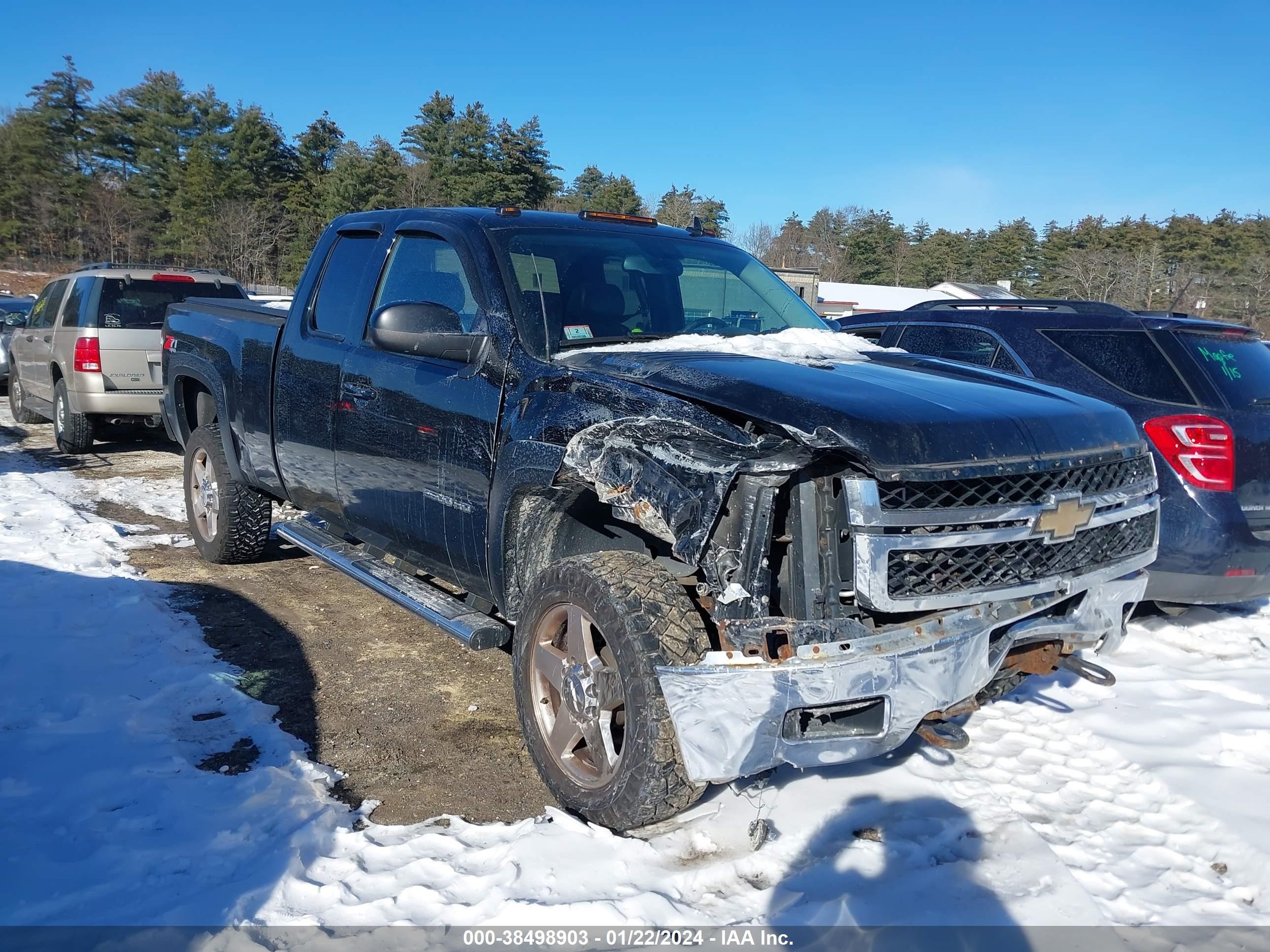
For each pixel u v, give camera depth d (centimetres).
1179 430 465
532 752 333
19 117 6788
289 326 493
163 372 634
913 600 273
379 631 501
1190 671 466
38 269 6353
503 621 400
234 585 565
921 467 271
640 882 278
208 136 6144
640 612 286
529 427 333
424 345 363
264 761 351
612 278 401
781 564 294
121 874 277
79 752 346
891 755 363
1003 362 552
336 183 5725
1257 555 464
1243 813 325
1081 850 308
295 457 486
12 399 1281
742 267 464
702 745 269
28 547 605
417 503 395
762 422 285
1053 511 294
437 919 262
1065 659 334
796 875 285
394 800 333
